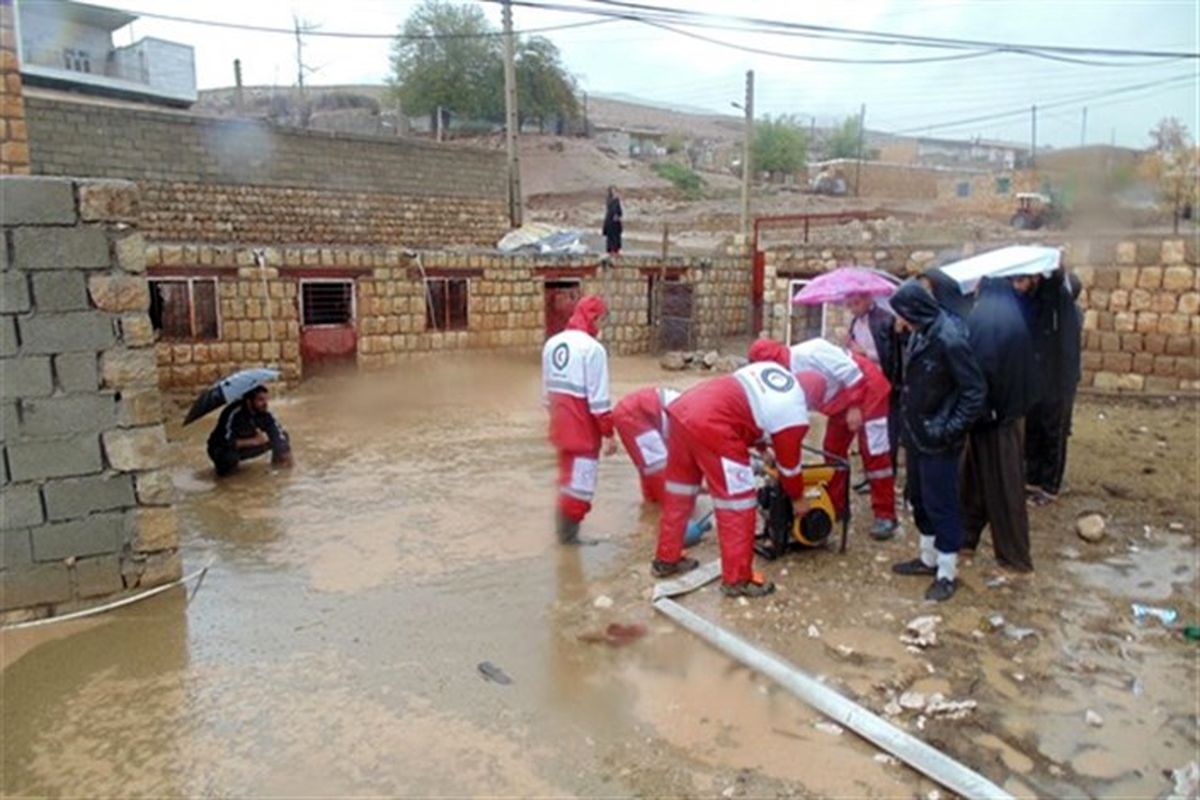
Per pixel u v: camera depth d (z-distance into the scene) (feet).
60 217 15.70
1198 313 32.30
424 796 11.00
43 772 11.56
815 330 43.86
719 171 168.86
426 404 40.52
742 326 65.41
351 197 61.67
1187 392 32.91
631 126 200.64
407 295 45.68
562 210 116.98
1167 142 62.08
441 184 66.23
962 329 16.71
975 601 16.79
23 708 13.19
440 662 14.56
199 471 27.84
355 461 29.01
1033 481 23.04
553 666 14.42
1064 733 12.62
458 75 145.79
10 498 15.89
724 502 16.90
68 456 16.31
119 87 90.27
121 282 16.39
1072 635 15.47
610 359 55.93
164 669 14.35
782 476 17.79
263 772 11.50
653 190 134.41
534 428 34.78
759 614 16.24
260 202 57.62
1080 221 45.88
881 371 20.24
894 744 11.95
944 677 14.05
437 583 18.07
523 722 12.70
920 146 207.82
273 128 57.72
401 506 23.66
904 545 19.84
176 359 38.42
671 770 11.55
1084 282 34.40
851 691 13.60
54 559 16.35
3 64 27.50
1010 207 96.07
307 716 12.87
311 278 42.22
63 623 16.16
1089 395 34.32
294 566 19.12
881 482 20.12
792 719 12.82
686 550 19.89
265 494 24.97
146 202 53.11
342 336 43.75
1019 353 17.29
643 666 14.39
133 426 16.85
